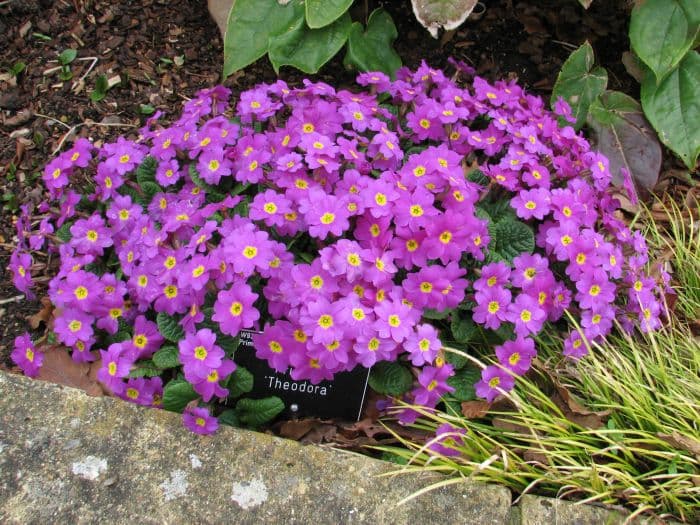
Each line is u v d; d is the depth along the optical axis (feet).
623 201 2.33
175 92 2.46
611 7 2.62
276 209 1.66
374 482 1.59
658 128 2.29
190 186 1.91
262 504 1.55
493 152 1.97
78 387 1.83
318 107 1.88
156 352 1.72
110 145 1.97
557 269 1.93
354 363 1.64
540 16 2.64
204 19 2.60
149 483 1.57
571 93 2.37
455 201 1.74
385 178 1.74
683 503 1.58
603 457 1.72
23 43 2.52
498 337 1.83
